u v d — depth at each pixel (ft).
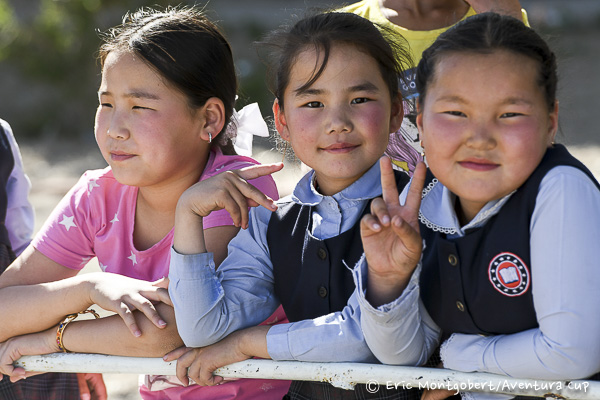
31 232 12.50
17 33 49.83
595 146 35.81
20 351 9.51
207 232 9.52
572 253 6.90
